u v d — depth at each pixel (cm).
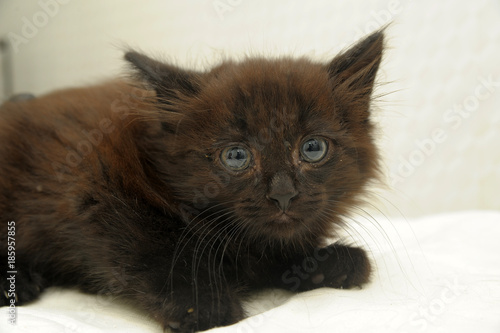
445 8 43
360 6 44
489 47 42
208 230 23
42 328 20
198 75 25
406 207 44
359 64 25
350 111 25
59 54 50
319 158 23
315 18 45
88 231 23
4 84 48
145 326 22
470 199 44
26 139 26
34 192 25
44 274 26
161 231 23
